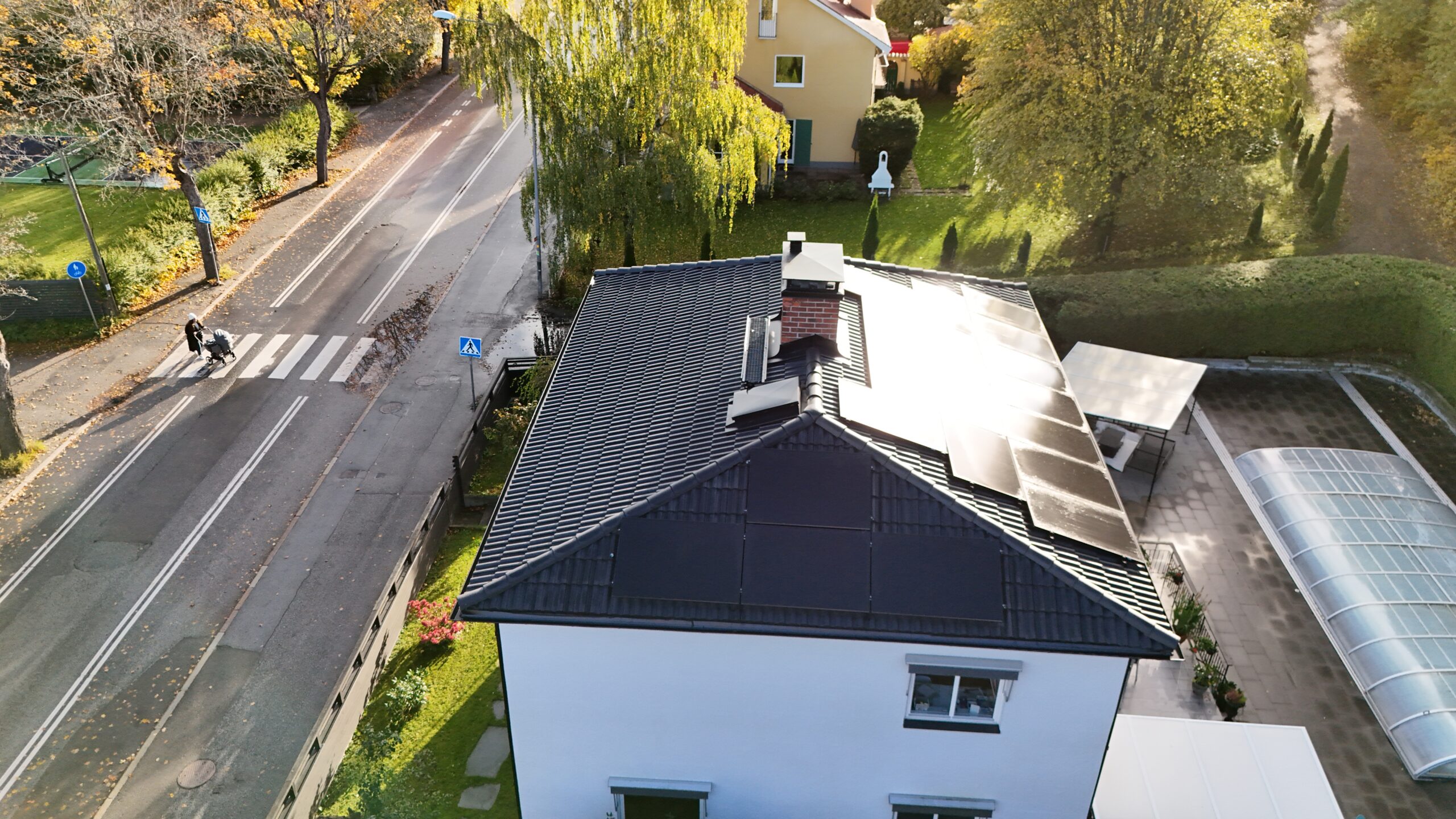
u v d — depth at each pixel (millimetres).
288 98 47844
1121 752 15758
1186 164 33406
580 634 13562
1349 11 43938
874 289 18781
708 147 33906
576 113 31172
